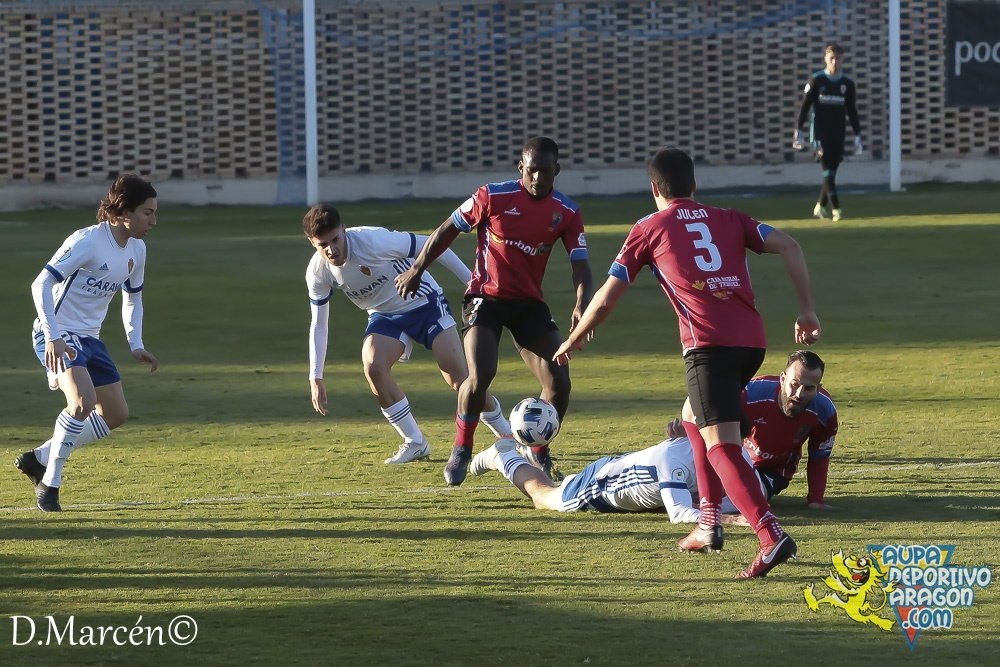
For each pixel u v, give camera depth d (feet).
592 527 58.18
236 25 238.68
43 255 166.81
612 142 247.70
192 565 52.11
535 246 68.54
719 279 51.44
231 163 240.73
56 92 235.20
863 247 162.40
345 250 73.31
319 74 241.55
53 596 48.14
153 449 75.92
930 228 178.50
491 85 245.24
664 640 42.80
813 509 60.03
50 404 88.69
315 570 51.31
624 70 246.47
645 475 59.31
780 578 49.67
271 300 133.90
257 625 44.62
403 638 43.19
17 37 233.55
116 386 65.41
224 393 92.73
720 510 53.93
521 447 67.56
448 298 137.69
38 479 64.08
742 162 248.93
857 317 119.85
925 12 247.50
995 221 184.34
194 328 119.55
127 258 64.95
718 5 246.27
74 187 237.04
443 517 60.29
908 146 250.37
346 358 106.11
